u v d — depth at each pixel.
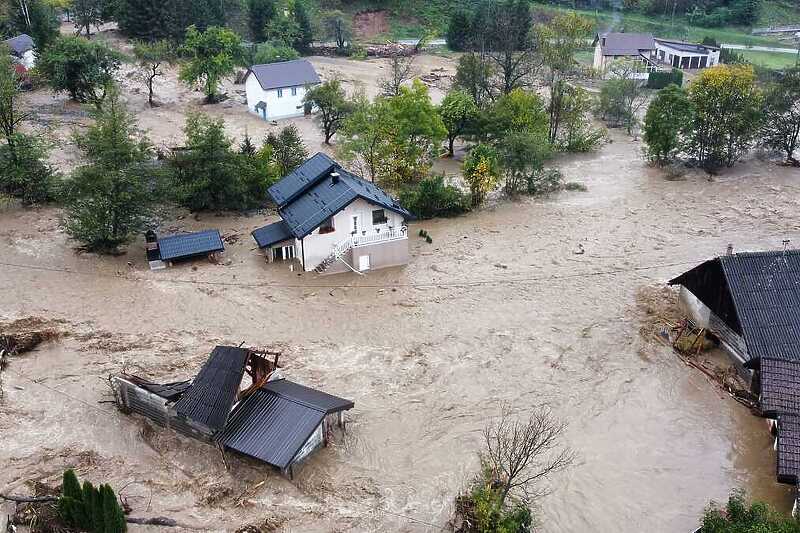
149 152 53.53
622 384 39.12
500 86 89.94
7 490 28.95
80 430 33.28
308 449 32.44
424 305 46.38
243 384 36.16
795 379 34.84
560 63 82.06
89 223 49.28
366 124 65.12
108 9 114.94
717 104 70.56
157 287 47.16
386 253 50.84
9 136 57.38
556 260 52.88
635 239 56.62
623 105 90.50
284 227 51.84
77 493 26.98
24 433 32.81
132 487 29.81
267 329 43.16
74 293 45.88
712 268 42.09
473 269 51.25
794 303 39.09
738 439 35.22
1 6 103.19
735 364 40.44
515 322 44.69
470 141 77.81
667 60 119.06
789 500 31.33
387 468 32.41
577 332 43.72
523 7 120.56
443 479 31.81
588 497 31.28
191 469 31.31
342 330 43.41
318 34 122.06
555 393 38.22
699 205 63.72
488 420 35.84
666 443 34.84
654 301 47.16
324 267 49.28
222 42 90.75
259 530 27.92
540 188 67.12
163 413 33.47
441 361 40.72
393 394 37.66
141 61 92.50
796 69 77.56
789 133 73.62
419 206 60.12
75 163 65.56
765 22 141.38
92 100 80.62
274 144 64.94
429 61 117.62
